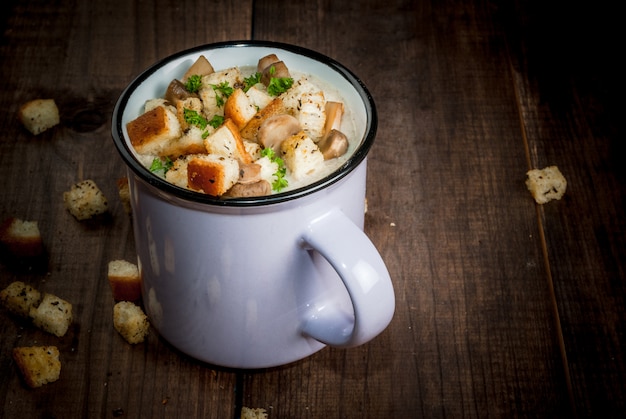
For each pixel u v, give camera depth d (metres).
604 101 0.72
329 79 0.59
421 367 0.60
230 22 0.75
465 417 0.59
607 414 0.59
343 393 0.59
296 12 0.76
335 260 0.53
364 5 0.77
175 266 0.56
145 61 0.73
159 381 0.59
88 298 0.62
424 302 0.62
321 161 0.55
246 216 0.53
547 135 0.70
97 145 0.68
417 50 0.74
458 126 0.70
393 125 0.70
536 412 0.59
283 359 0.58
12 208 0.65
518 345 0.61
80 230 0.64
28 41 0.74
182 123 0.56
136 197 0.55
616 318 0.62
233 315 0.56
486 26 0.76
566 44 0.75
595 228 0.66
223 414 0.58
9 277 0.62
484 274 0.63
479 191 0.67
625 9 0.78
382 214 0.66
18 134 0.69
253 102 0.58
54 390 0.59
